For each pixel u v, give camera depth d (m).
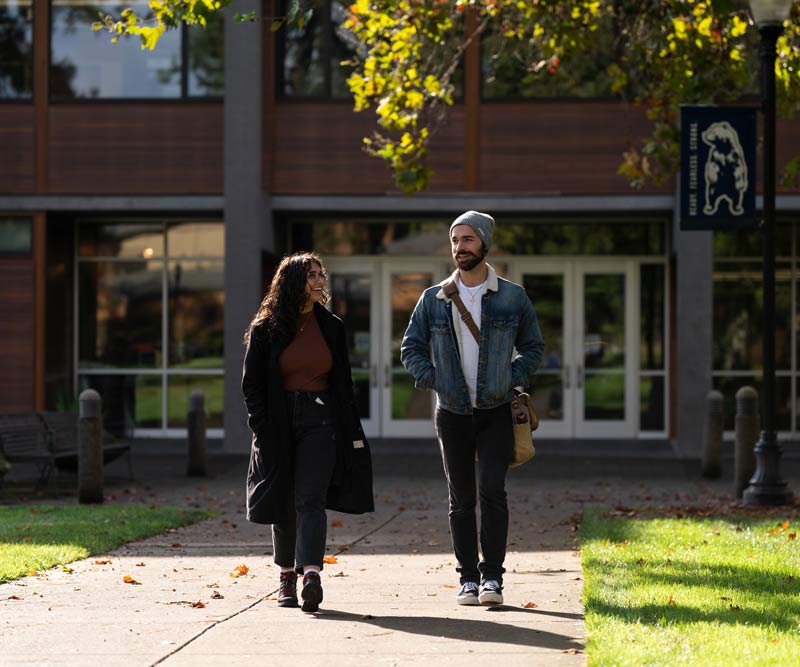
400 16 21.97
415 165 23.16
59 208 32.19
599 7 23.27
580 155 32.19
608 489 24.36
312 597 11.16
